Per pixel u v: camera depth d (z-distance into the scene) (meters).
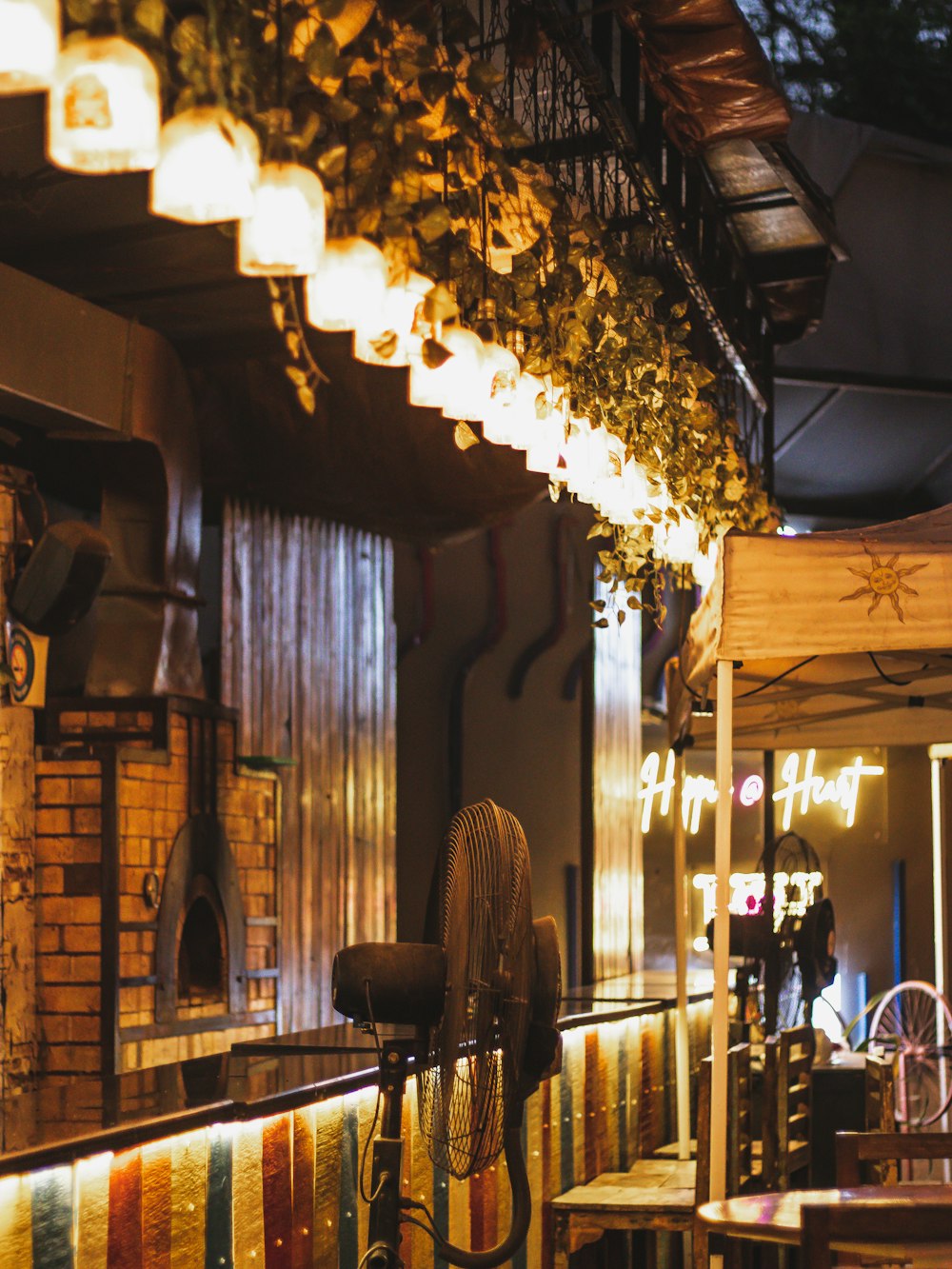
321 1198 3.68
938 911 8.88
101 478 6.64
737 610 4.22
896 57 14.06
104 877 5.89
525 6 4.93
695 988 7.63
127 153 2.05
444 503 7.80
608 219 6.52
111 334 6.07
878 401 10.90
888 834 11.14
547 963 3.17
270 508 7.91
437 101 3.28
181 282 6.05
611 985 7.56
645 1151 6.38
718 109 5.95
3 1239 2.56
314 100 3.11
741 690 6.82
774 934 6.73
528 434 3.95
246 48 2.56
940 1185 3.74
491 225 4.25
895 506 11.99
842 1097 7.41
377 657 8.91
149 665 6.57
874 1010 10.95
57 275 5.93
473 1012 2.99
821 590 4.20
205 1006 6.66
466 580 9.90
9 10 1.80
